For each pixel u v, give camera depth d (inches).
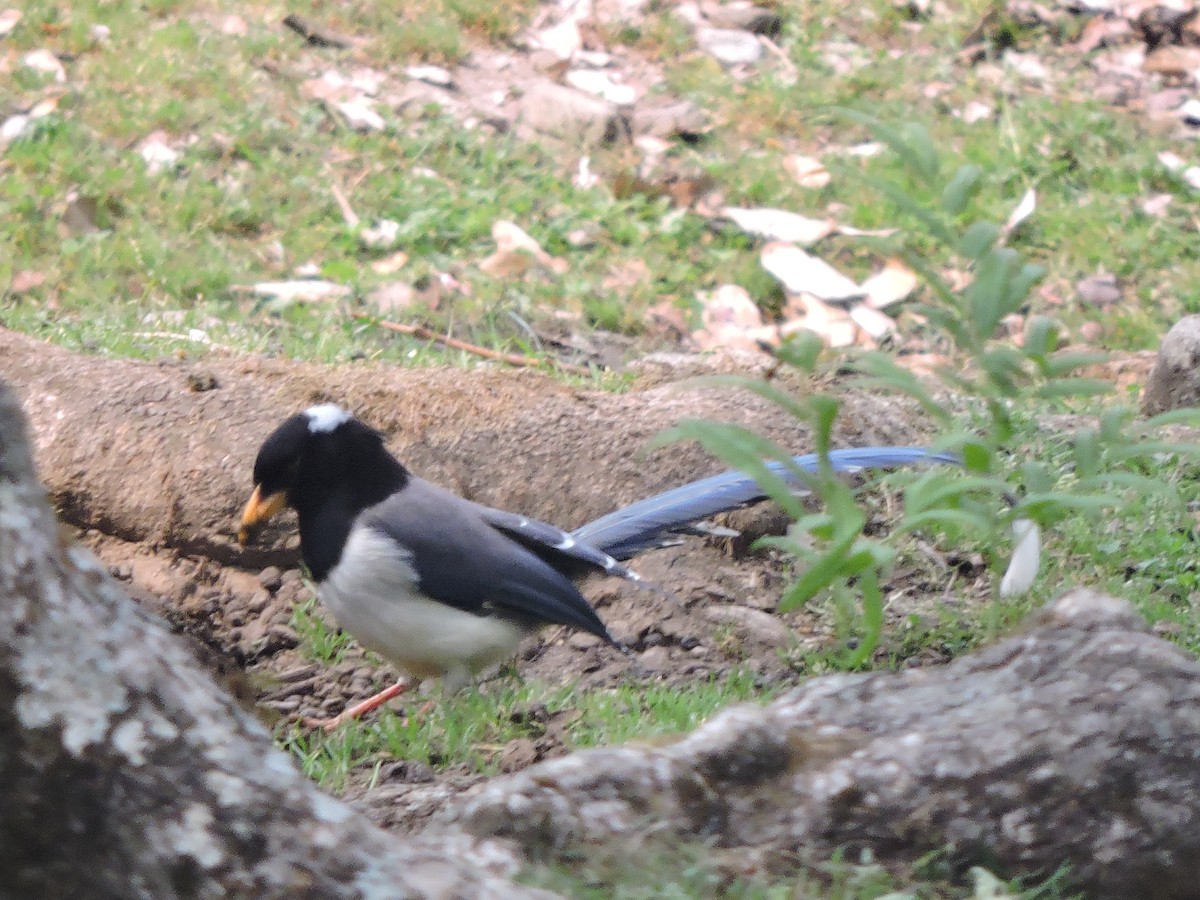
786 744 243.1
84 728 163.8
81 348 505.7
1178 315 657.0
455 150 692.7
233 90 691.4
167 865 164.1
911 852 233.8
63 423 427.2
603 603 409.1
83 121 652.7
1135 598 406.9
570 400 453.1
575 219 662.5
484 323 593.0
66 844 163.3
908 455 398.9
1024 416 490.9
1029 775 233.9
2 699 161.2
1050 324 281.3
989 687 250.8
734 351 547.2
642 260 645.9
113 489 418.6
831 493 247.1
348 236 624.4
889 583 418.9
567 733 342.3
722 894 223.1
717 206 692.1
